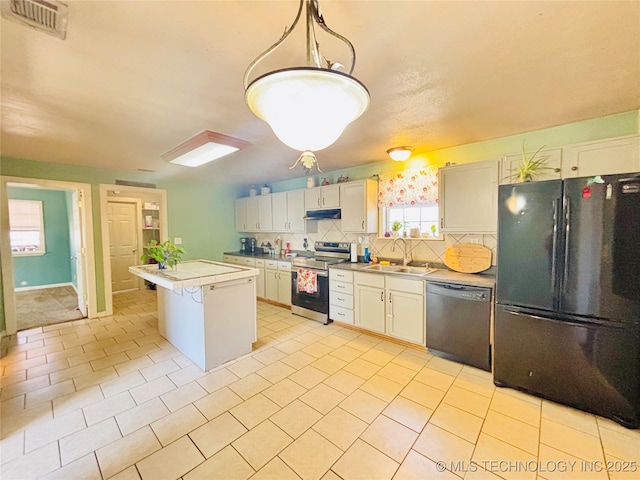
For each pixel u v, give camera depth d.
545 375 2.11
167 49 1.38
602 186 1.87
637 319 1.80
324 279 3.82
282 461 1.60
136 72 1.58
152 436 1.79
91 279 4.07
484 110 2.17
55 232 6.08
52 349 3.05
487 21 1.21
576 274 1.98
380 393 2.24
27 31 1.21
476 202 2.80
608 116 2.30
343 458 1.62
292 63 1.52
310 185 4.51
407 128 2.55
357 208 3.82
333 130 1.15
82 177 3.96
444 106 2.09
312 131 1.11
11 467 1.56
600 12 1.15
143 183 4.67
